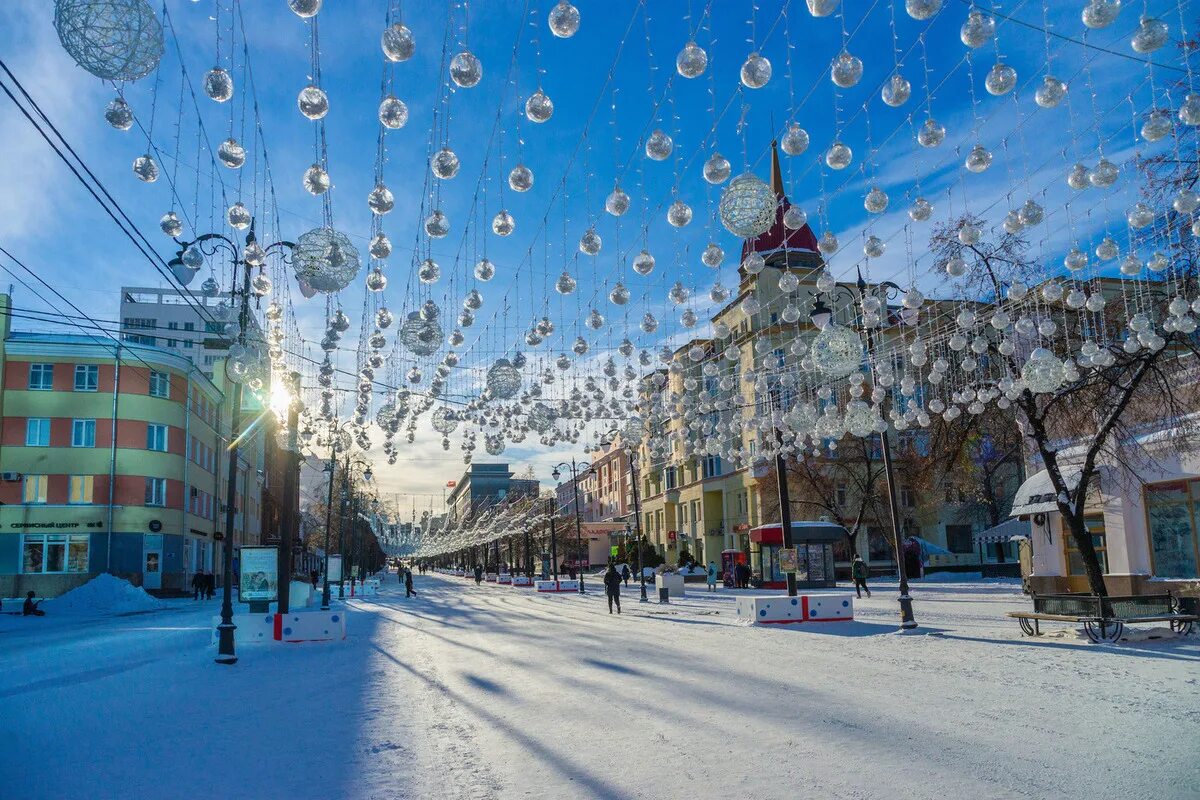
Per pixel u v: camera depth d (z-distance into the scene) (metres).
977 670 11.09
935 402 17.33
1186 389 17.55
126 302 66.31
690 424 19.12
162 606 38.66
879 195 8.05
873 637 16.09
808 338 29.81
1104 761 6.13
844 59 5.67
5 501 39.97
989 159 7.50
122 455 41.59
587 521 97.19
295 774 6.43
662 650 14.86
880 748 6.66
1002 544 51.66
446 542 100.25
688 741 7.13
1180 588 17.17
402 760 6.81
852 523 46.06
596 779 5.98
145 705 10.15
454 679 11.84
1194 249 14.61
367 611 32.34
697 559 60.62
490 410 18.59
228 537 15.32
